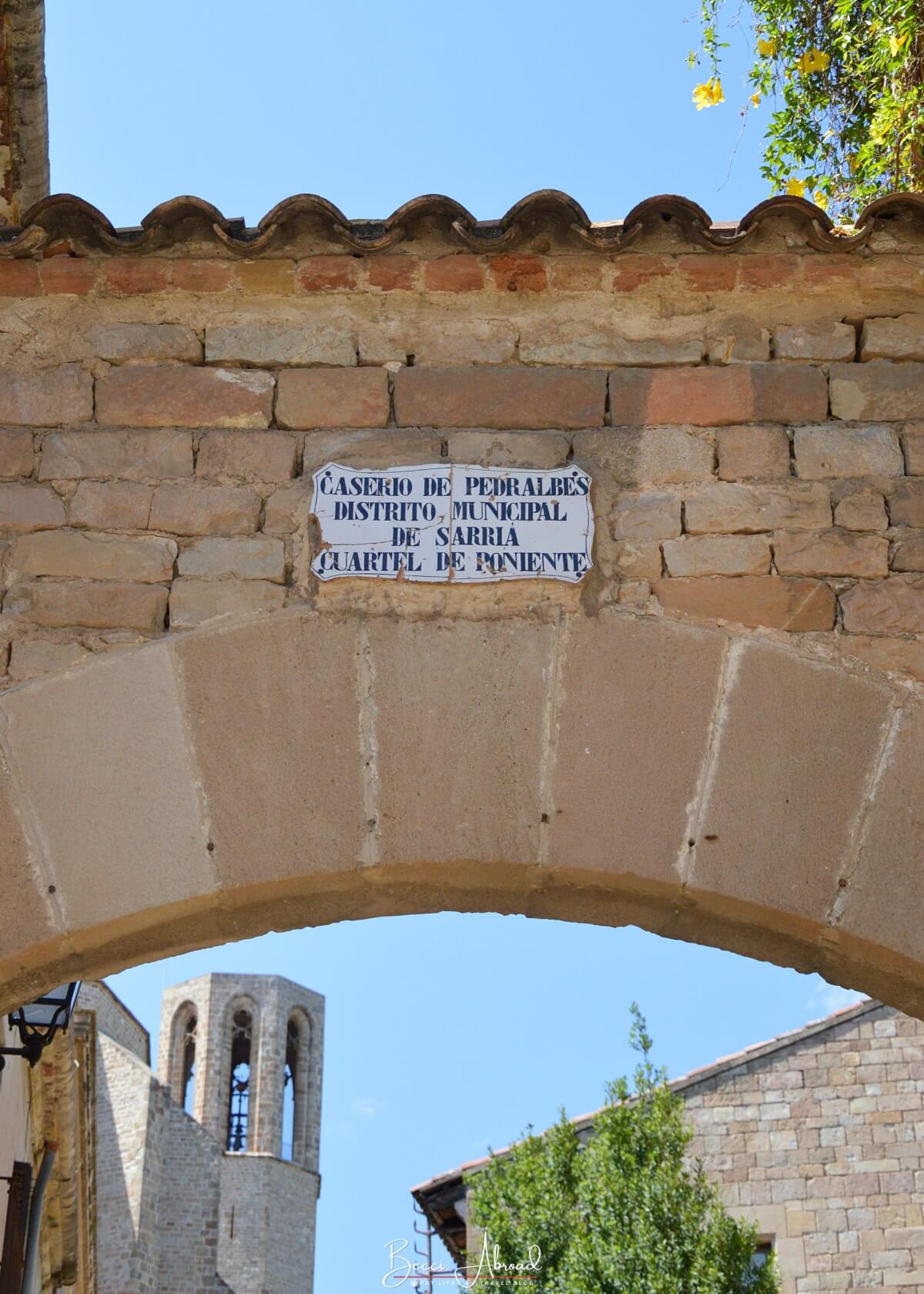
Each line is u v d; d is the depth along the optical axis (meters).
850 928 3.51
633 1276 10.83
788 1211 11.70
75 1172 9.12
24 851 3.55
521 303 4.09
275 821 3.59
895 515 3.89
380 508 3.88
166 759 3.64
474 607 3.80
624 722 3.69
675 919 3.66
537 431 3.98
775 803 3.61
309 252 4.06
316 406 3.99
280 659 3.73
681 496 3.91
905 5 5.27
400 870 3.59
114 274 4.05
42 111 5.99
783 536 3.87
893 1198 11.63
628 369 4.05
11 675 3.69
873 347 4.05
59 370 4.00
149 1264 32.44
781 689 3.71
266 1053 39.31
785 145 5.79
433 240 4.06
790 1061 12.28
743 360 4.05
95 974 3.63
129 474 3.91
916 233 4.07
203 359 4.04
